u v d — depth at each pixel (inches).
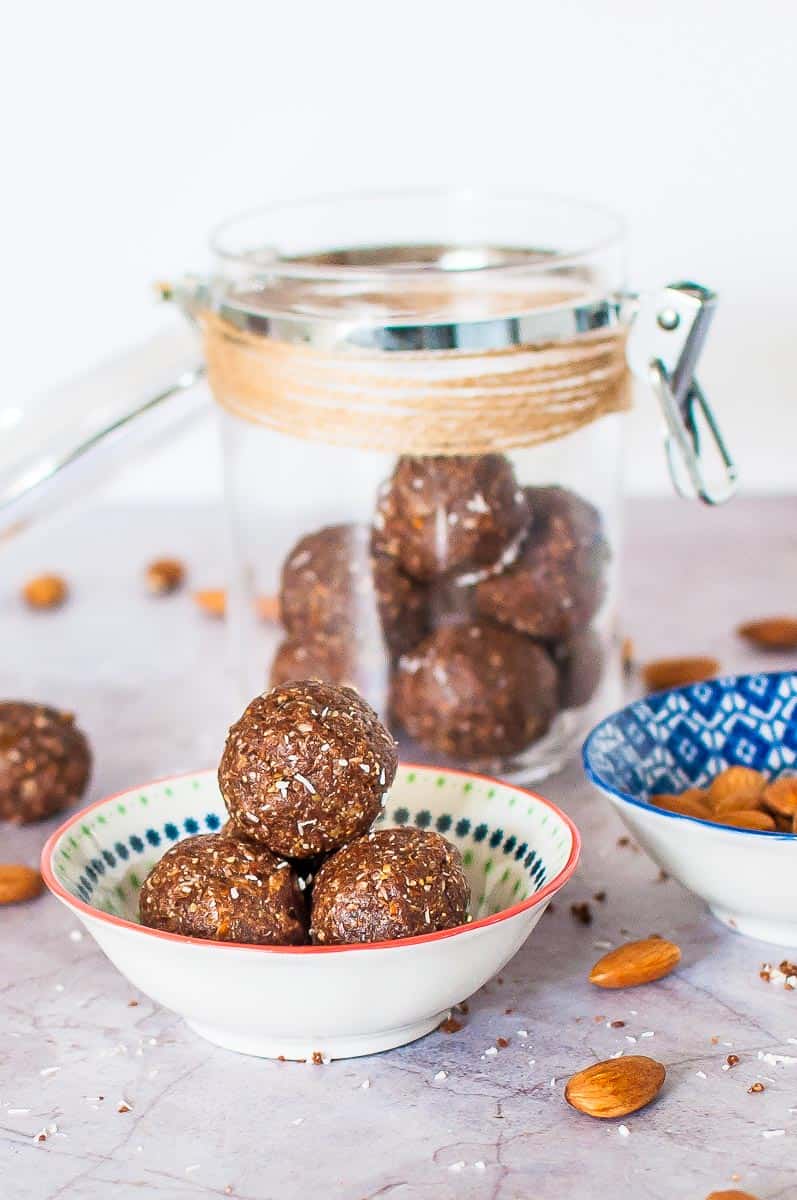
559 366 24.8
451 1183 19.5
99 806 22.6
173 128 36.9
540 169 36.4
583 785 26.7
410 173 36.7
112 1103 20.7
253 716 21.3
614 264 25.6
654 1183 19.4
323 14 35.8
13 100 36.8
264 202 37.3
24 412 29.8
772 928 22.7
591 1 35.0
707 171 36.1
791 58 35.2
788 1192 19.3
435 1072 21.0
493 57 35.6
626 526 37.1
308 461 25.5
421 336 24.4
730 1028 21.5
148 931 20.1
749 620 31.7
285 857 21.3
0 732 25.8
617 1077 20.3
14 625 32.9
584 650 26.4
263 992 20.2
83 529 38.4
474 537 24.8
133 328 38.5
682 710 24.8
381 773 21.2
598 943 23.1
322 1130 20.2
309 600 25.7
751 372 37.8
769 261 36.8
